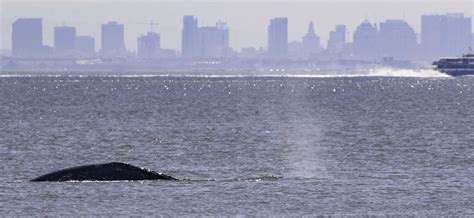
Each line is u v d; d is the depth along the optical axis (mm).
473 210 164125
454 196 177625
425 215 160250
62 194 174625
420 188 187125
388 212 162750
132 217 157875
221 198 173875
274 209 165000
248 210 164000
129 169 190000
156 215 159500
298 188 185500
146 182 186750
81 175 187625
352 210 164375
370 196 177500
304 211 163500
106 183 185000
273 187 186125
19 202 168375
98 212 161250
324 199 174125
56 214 159500
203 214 160625
